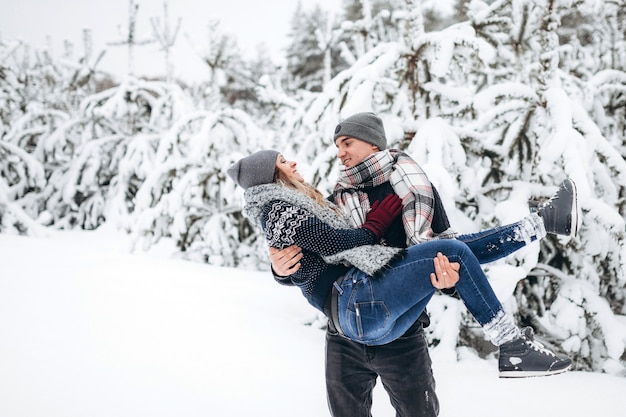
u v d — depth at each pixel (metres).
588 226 3.76
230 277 5.06
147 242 6.34
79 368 2.65
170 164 6.62
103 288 4.09
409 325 1.72
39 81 15.25
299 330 3.69
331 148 4.10
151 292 4.10
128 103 9.81
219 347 3.15
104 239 8.46
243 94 18.41
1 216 7.98
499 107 3.92
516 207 3.60
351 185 1.95
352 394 1.87
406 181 1.83
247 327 3.54
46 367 2.61
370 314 1.63
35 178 9.55
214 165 6.46
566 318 3.62
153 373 2.71
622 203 3.92
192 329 3.38
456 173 3.96
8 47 13.27
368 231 1.72
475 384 2.91
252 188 1.81
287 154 5.64
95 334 3.13
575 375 3.08
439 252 1.60
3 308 3.41
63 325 3.22
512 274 3.39
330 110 4.16
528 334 1.66
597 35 6.91
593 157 3.75
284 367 2.98
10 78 12.62
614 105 4.98
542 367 1.54
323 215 1.76
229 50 8.53
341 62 17.83
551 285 4.18
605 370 3.36
